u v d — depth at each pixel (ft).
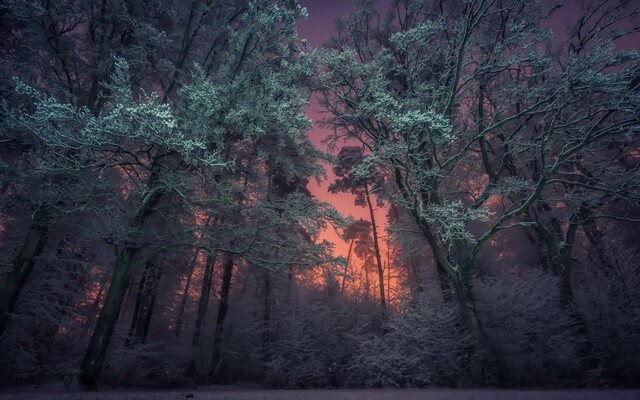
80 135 22.99
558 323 37.24
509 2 37.76
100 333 29.71
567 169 47.44
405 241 48.91
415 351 35.06
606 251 45.50
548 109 33.73
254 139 37.68
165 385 38.75
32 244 32.89
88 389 27.48
